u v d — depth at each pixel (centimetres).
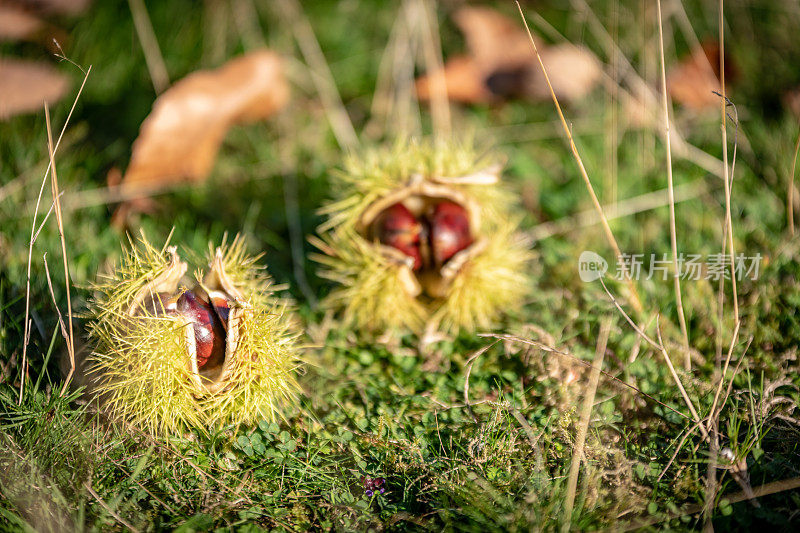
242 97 58
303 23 67
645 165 58
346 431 46
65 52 61
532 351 49
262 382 45
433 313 51
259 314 45
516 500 43
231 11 67
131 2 62
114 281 47
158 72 62
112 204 56
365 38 68
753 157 58
